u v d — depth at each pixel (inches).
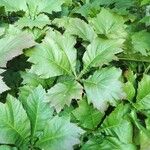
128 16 34.6
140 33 32.8
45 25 30.2
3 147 21.4
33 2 31.7
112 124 24.6
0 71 23.4
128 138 24.0
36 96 23.7
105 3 36.7
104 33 30.8
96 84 24.6
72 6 37.1
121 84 24.3
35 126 23.0
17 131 22.2
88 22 33.1
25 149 22.2
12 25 28.5
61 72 25.7
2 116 22.0
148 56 29.3
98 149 23.3
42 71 25.3
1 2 31.2
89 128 24.7
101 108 23.7
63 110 24.6
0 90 22.1
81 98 24.0
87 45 28.6
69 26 29.3
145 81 26.5
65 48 26.4
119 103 25.0
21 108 22.5
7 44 25.2
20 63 28.1
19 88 25.2
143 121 26.3
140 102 26.3
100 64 25.8
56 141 22.0
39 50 25.6
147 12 36.9
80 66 27.8
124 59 29.1
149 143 23.7
